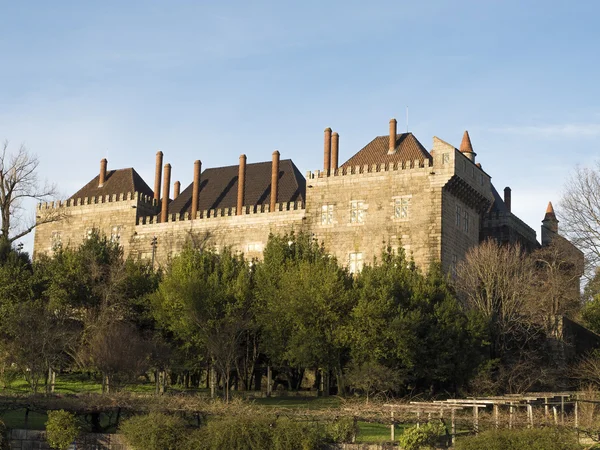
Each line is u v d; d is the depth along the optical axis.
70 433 44.50
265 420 42.22
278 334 75.19
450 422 45.88
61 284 79.94
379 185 91.44
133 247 105.38
